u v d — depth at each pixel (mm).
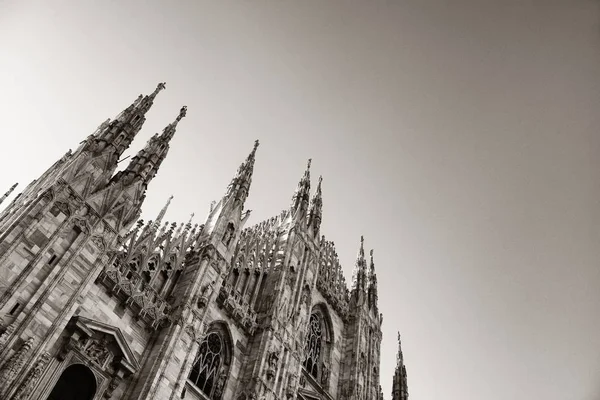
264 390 38719
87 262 30406
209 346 38656
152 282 35750
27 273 27094
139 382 31203
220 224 41906
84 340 29547
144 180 36562
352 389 50062
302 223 53625
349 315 58312
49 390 26859
